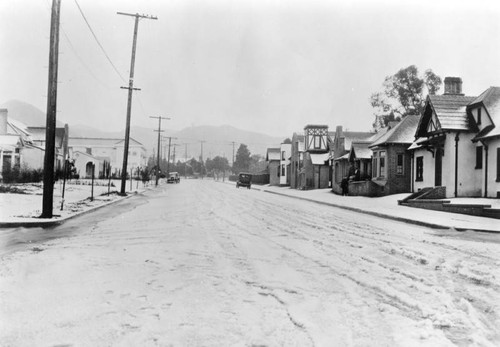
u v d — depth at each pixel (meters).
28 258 9.10
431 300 6.27
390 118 52.75
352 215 20.75
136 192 39.06
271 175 77.06
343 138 48.00
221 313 5.63
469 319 5.48
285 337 4.82
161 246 10.91
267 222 16.64
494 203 21.41
